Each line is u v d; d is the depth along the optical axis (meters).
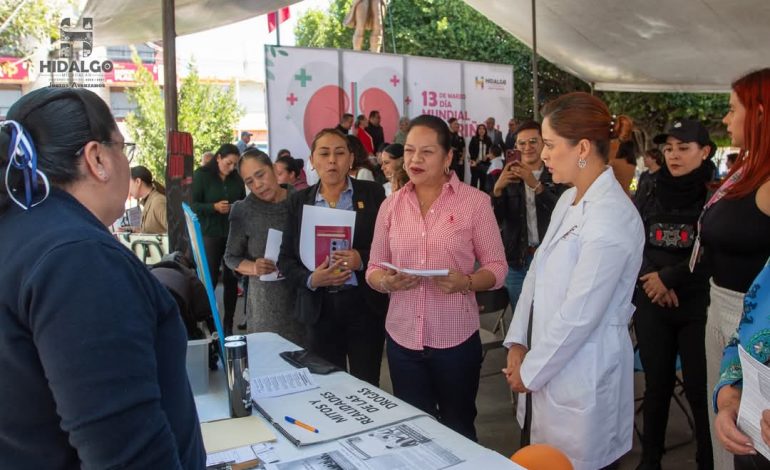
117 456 0.77
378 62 9.19
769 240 1.83
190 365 1.73
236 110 15.65
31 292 0.78
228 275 5.51
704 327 2.49
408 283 2.12
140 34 6.60
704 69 9.52
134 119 13.81
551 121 1.90
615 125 1.92
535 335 1.95
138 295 0.85
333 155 2.66
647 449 2.70
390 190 4.81
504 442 3.24
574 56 10.02
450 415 2.30
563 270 1.86
